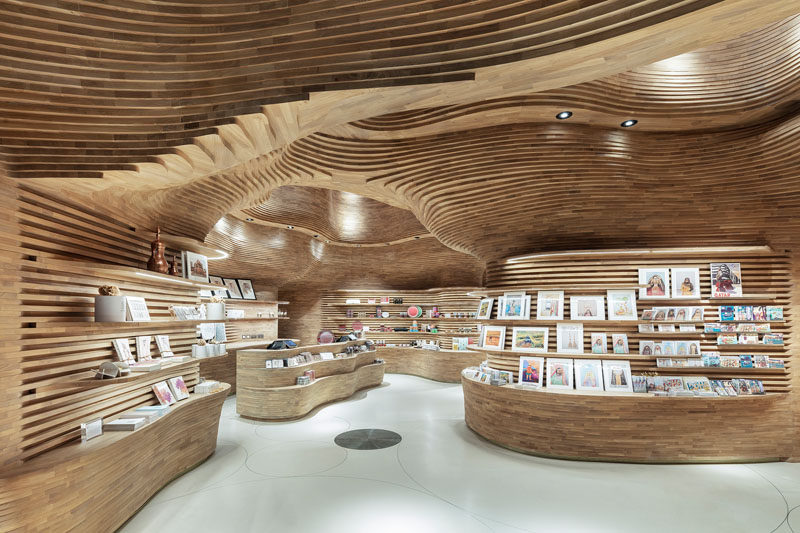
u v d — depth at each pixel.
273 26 2.70
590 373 5.61
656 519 3.82
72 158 2.68
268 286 11.95
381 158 5.97
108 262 3.86
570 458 5.35
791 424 5.31
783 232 5.45
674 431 5.25
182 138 2.68
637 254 5.64
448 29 2.57
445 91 2.80
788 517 3.86
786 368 5.44
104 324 3.40
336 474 4.84
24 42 2.56
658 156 5.60
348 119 3.16
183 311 4.70
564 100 4.96
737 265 5.51
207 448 5.32
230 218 9.20
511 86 2.89
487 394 6.09
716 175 5.48
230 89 2.72
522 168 5.54
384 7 2.61
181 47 2.73
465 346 11.59
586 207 5.68
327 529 3.61
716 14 2.26
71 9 2.55
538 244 6.26
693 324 5.58
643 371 5.60
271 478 4.71
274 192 9.77
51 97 2.63
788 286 5.47
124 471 3.54
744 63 5.25
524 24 2.48
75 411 3.35
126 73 2.68
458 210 6.31
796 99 4.91
